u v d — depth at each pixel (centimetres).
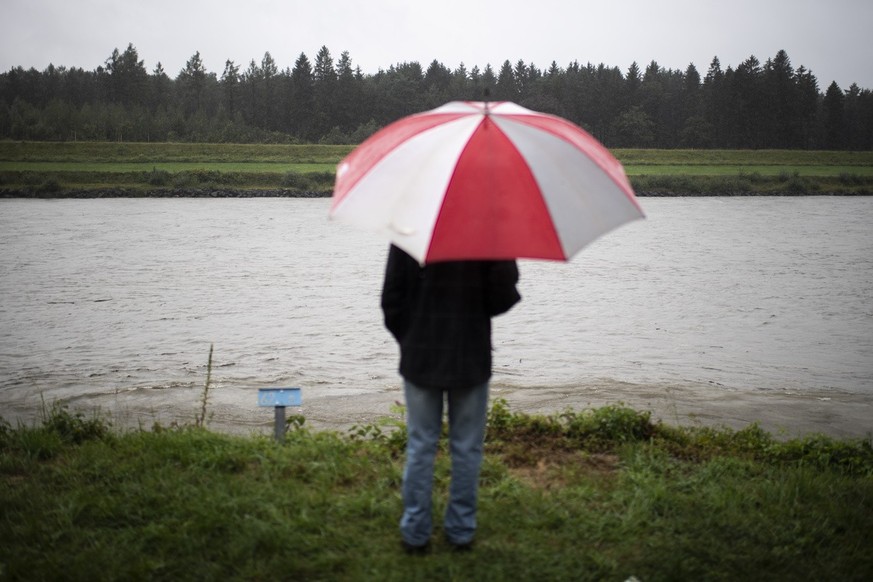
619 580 414
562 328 1986
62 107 15088
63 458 600
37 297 2489
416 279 407
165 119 15275
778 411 1167
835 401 1249
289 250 4047
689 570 423
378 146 384
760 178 10975
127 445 608
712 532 472
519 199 345
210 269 3250
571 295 2589
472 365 402
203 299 2469
